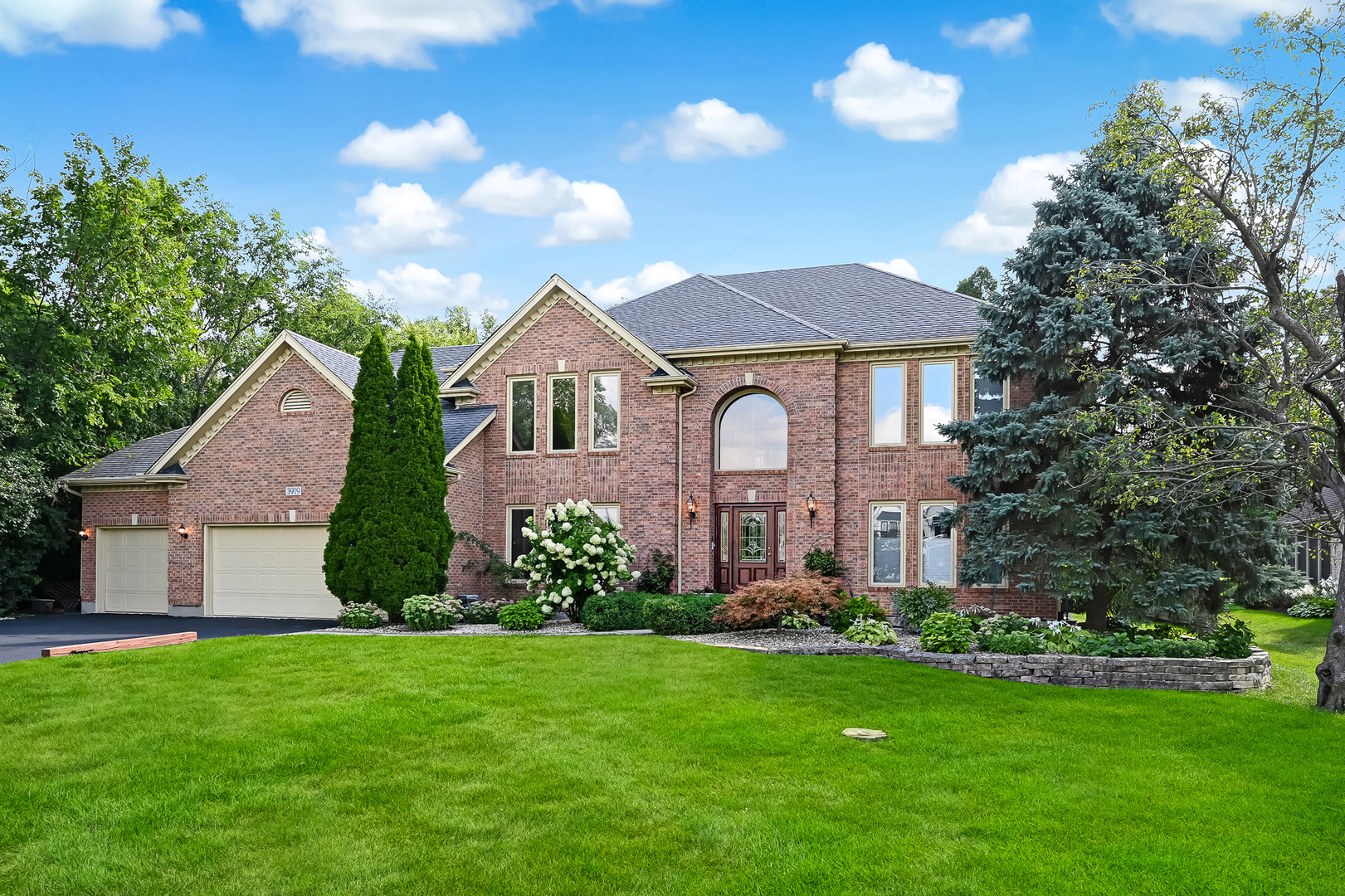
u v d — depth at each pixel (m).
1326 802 8.23
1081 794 8.34
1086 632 15.80
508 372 24.34
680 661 14.59
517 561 20.11
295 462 23.28
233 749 9.54
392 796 8.26
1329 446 13.98
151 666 13.57
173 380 34.00
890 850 7.00
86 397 27.44
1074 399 18.20
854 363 22.64
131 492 25.59
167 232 31.45
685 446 23.23
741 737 10.16
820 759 9.38
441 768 9.02
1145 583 17.14
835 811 7.88
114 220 27.95
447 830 7.48
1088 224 18.42
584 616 19.05
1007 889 6.33
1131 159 15.74
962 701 12.29
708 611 18.77
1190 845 7.12
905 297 24.41
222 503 23.91
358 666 13.77
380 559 19.92
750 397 23.39
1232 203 14.51
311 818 7.71
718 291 26.38
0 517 24.39
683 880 6.51
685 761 9.30
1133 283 16.58
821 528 22.09
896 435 22.28
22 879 6.54
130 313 28.39
